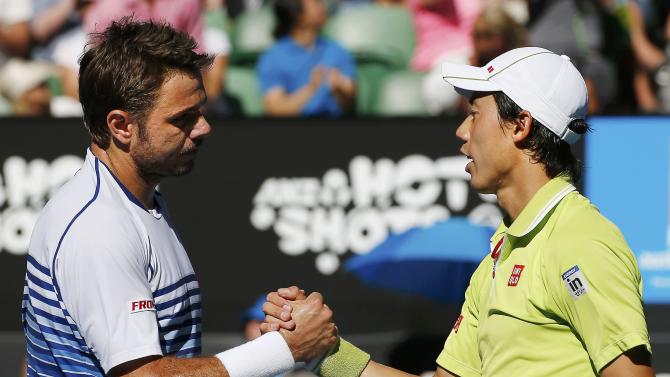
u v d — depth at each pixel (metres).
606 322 9.63
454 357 12.19
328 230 20.89
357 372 12.49
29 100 22.92
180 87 10.67
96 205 10.52
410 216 20.88
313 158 20.86
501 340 10.54
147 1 22.84
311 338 11.66
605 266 9.73
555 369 10.21
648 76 23.05
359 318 20.92
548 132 10.63
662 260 20.59
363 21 22.83
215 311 20.91
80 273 10.21
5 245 20.92
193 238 20.94
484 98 10.88
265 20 22.91
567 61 10.86
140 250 10.59
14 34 22.86
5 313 20.88
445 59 22.92
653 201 20.56
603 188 20.64
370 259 20.61
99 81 10.64
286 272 20.92
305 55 22.67
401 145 20.81
